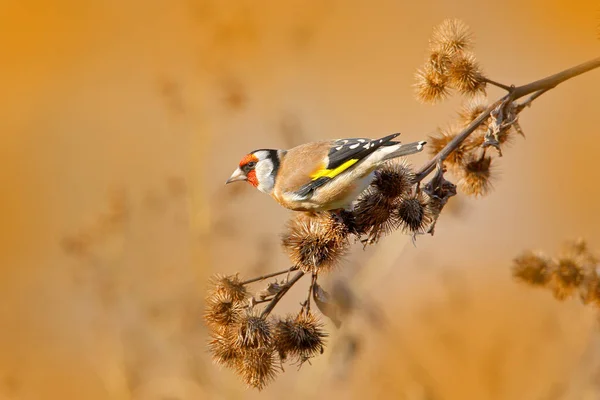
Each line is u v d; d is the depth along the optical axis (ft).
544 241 53.83
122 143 63.10
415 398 37.52
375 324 38.27
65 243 43.21
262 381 24.34
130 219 44.04
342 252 25.96
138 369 40.06
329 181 29.07
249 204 46.16
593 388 35.42
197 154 44.42
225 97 45.47
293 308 45.70
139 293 42.04
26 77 75.36
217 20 47.93
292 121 47.70
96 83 74.33
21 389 43.88
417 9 80.74
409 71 71.56
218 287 25.54
